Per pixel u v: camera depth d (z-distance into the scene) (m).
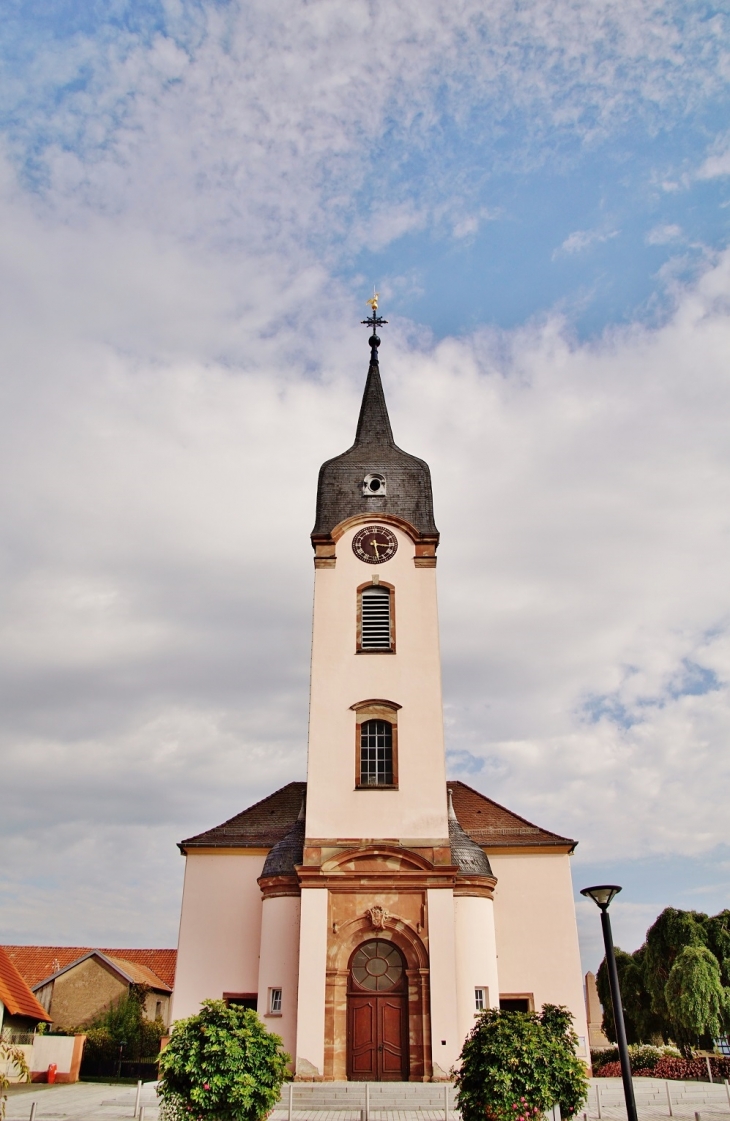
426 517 37.75
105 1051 43.62
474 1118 18.05
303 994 30.11
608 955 19.28
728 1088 29.28
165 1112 17.48
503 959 36.75
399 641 35.41
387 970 30.64
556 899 37.66
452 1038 29.28
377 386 43.72
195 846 38.28
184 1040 17.62
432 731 33.94
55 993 52.53
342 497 38.34
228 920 37.12
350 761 33.56
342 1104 26.83
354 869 31.70
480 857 35.03
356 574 36.59
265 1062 17.73
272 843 38.44
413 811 32.66
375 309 46.38
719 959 41.28
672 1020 39.25
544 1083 17.92
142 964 63.72
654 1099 29.09
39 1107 27.64
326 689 34.72
